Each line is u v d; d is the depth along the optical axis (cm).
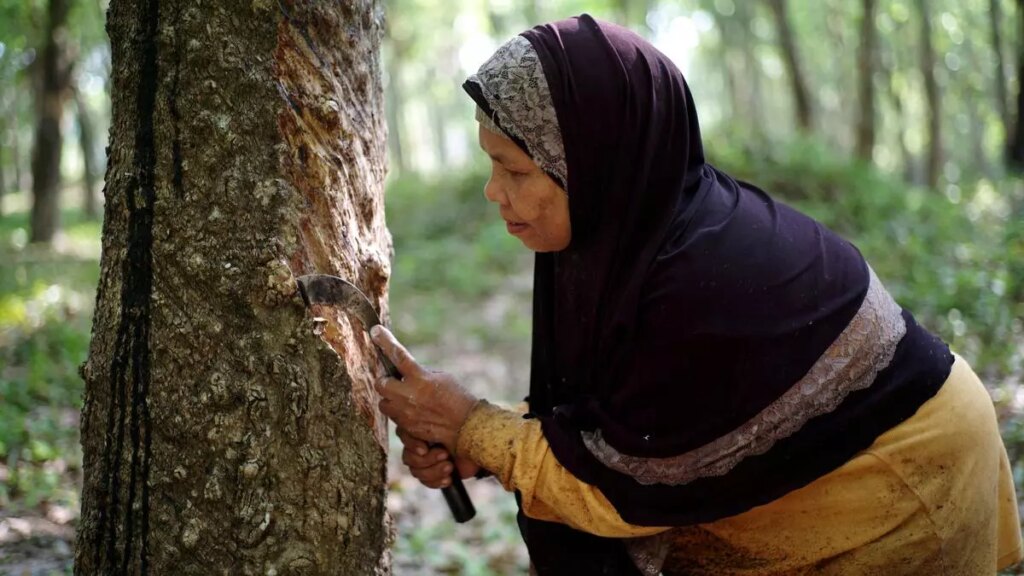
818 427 164
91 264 1168
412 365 181
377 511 187
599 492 172
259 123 169
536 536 197
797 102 1820
